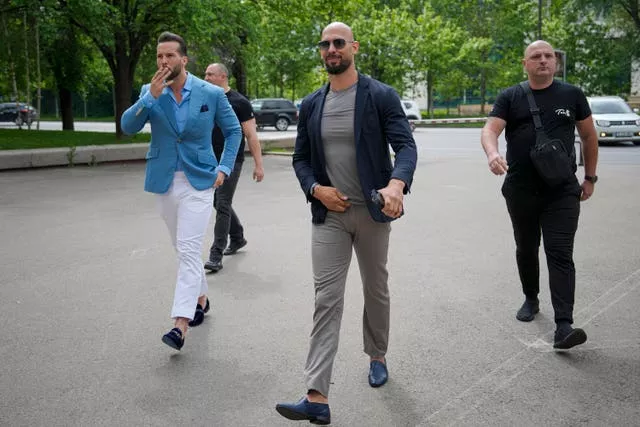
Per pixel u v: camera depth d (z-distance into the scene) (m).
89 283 5.98
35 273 6.32
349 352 4.30
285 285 5.85
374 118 3.42
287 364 4.11
